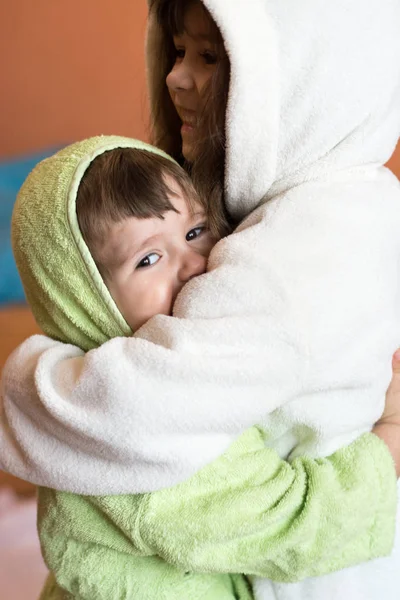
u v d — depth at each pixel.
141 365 0.62
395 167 1.68
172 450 0.63
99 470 0.66
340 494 0.69
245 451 0.71
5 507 1.62
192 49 0.80
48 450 0.69
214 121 0.76
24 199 0.77
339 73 0.73
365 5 0.73
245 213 0.81
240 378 0.62
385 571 0.75
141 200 0.73
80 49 2.38
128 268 0.73
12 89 2.47
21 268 0.79
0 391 0.77
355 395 0.71
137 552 0.70
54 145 2.50
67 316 0.75
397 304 0.75
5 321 2.17
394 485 0.73
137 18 2.28
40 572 1.47
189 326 0.64
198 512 0.66
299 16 0.71
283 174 0.76
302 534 0.66
